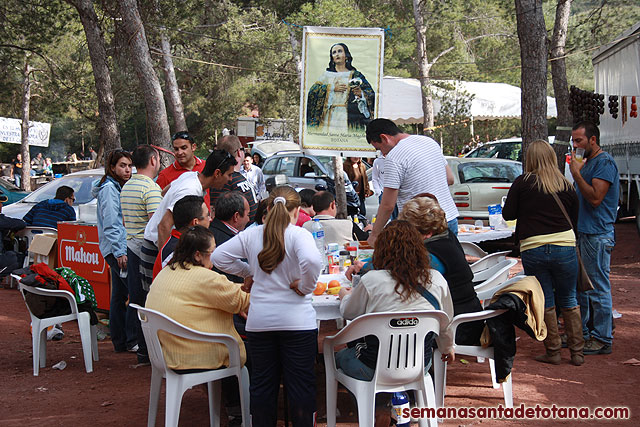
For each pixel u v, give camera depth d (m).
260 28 25.19
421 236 4.32
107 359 6.64
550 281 5.88
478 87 22.88
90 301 6.34
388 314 4.00
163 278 4.49
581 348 5.93
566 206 5.73
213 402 4.53
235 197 5.08
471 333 4.82
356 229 8.00
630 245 12.59
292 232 4.00
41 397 5.47
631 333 6.88
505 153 18.11
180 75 27.61
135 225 6.24
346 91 9.73
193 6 18.69
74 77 23.55
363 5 24.77
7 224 10.10
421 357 4.13
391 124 5.95
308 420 4.06
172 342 4.29
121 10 12.50
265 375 4.11
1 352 6.92
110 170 6.81
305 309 4.07
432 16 23.61
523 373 5.74
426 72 22.45
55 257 8.80
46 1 17.28
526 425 4.64
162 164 12.66
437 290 4.20
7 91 27.91
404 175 5.73
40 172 36.56
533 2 10.50
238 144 6.96
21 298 9.59
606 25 16.98
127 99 23.97
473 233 8.11
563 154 12.23
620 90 11.91
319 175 15.62
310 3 22.56
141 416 4.98
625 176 11.82
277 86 26.33
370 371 4.13
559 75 14.90
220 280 4.41
